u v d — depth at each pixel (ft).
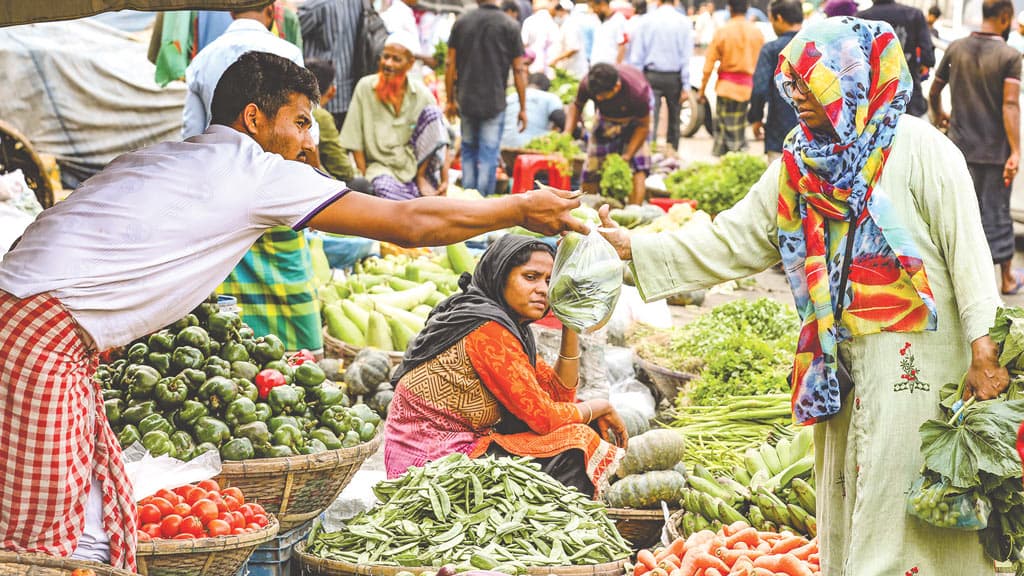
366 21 35.63
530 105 45.27
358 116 31.32
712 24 88.79
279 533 13.98
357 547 13.48
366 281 26.96
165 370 14.30
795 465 15.80
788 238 10.99
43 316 9.43
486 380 15.23
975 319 10.25
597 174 39.50
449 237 10.18
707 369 21.90
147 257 9.64
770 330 24.29
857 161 10.52
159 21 29.91
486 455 15.29
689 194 40.19
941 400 10.57
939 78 34.19
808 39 10.52
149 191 9.73
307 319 20.85
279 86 10.46
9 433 9.45
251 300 20.56
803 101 10.61
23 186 22.03
